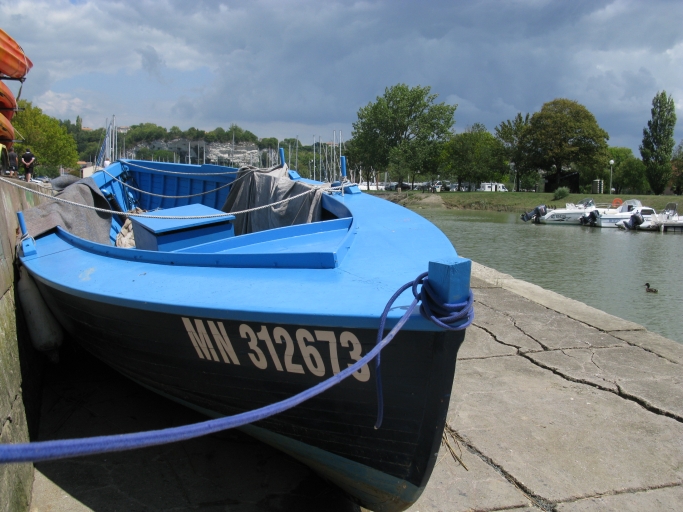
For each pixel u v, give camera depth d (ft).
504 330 19.12
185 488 10.06
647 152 191.31
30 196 21.38
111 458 11.06
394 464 8.57
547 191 198.49
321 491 10.19
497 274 30.07
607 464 10.83
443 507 9.59
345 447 8.89
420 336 7.21
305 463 10.12
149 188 29.32
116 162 28.81
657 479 10.31
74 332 13.78
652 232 94.17
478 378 15.05
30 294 13.82
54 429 12.18
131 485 10.09
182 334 9.37
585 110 180.14
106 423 12.48
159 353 10.34
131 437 4.57
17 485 8.69
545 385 14.57
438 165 222.48
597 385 14.44
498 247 72.43
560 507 9.49
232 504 9.61
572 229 99.40
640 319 35.27
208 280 9.70
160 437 4.77
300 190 18.31
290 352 8.18
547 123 181.37
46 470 10.46
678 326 33.65
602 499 9.72
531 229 99.19
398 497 8.98
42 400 13.69
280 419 9.25
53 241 15.70
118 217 26.63
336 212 15.48
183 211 15.01
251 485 10.27
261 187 20.75
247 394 9.52
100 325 11.41
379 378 7.13
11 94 32.01
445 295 6.66
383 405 8.00
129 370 12.35
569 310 21.81
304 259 9.52
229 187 24.70
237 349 8.73
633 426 12.32
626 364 15.88
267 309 7.77
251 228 21.12
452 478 10.47
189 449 11.54
